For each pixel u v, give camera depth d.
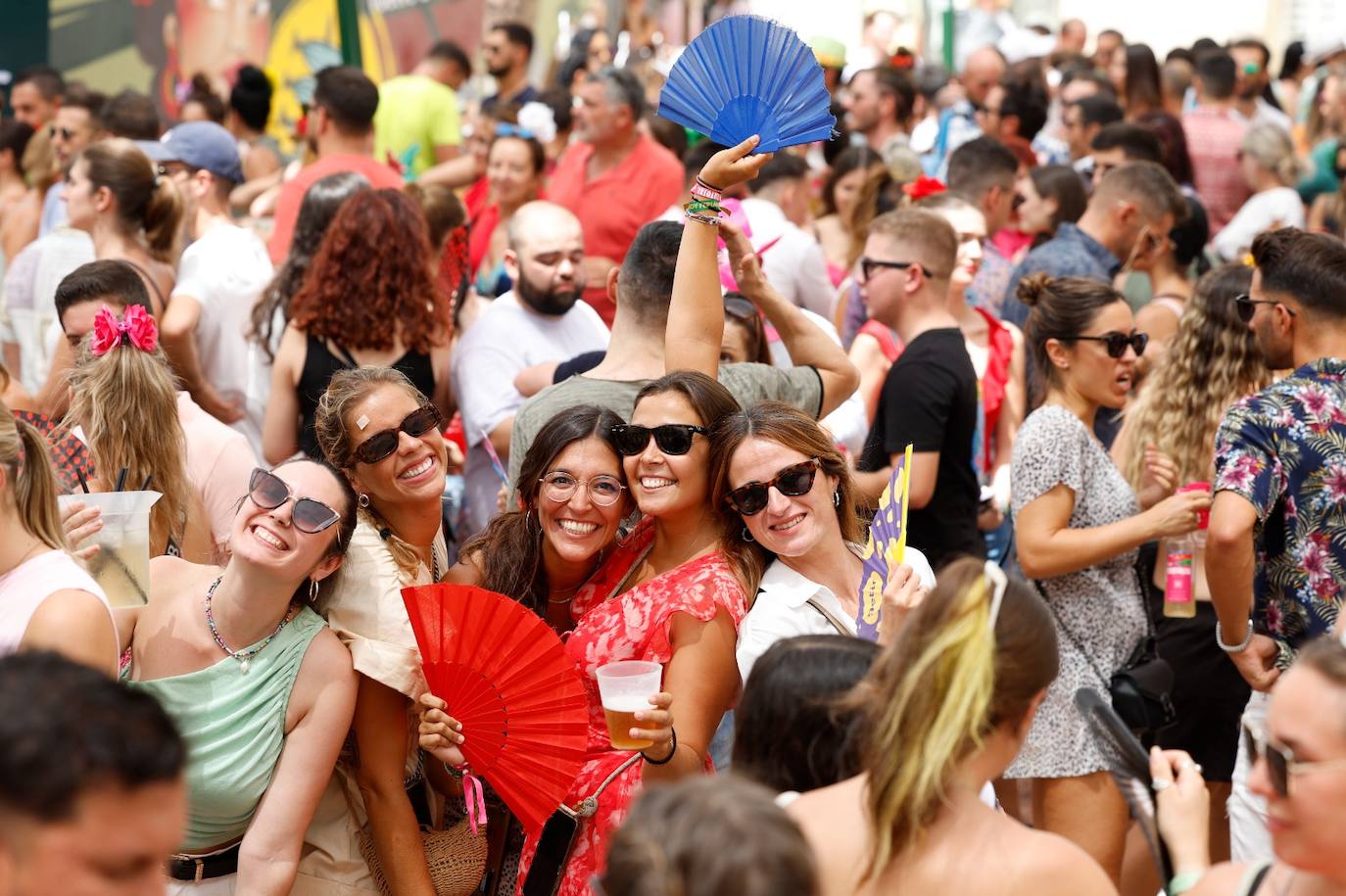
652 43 13.14
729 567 3.24
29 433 2.81
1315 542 3.66
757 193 7.32
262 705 3.03
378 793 3.16
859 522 3.40
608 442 3.29
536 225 5.23
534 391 4.91
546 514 3.31
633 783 3.09
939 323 5.00
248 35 10.41
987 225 7.14
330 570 3.09
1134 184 6.34
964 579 2.20
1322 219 9.14
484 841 3.32
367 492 3.33
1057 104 11.69
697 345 3.60
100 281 4.32
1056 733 4.04
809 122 3.53
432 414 3.33
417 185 6.33
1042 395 4.50
